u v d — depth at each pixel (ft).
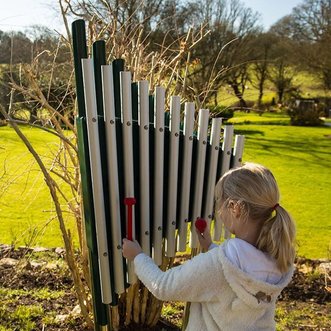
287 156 45.32
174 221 6.62
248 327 5.01
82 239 8.95
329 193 28.96
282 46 91.20
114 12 8.61
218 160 6.97
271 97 104.99
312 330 10.50
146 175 6.13
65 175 9.14
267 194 5.05
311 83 105.29
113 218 5.94
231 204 5.17
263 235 5.06
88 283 9.18
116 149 5.76
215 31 57.00
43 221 18.71
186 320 7.77
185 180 6.57
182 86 9.32
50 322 9.73
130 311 9.30
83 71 5.35
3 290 11.28
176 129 6.27
